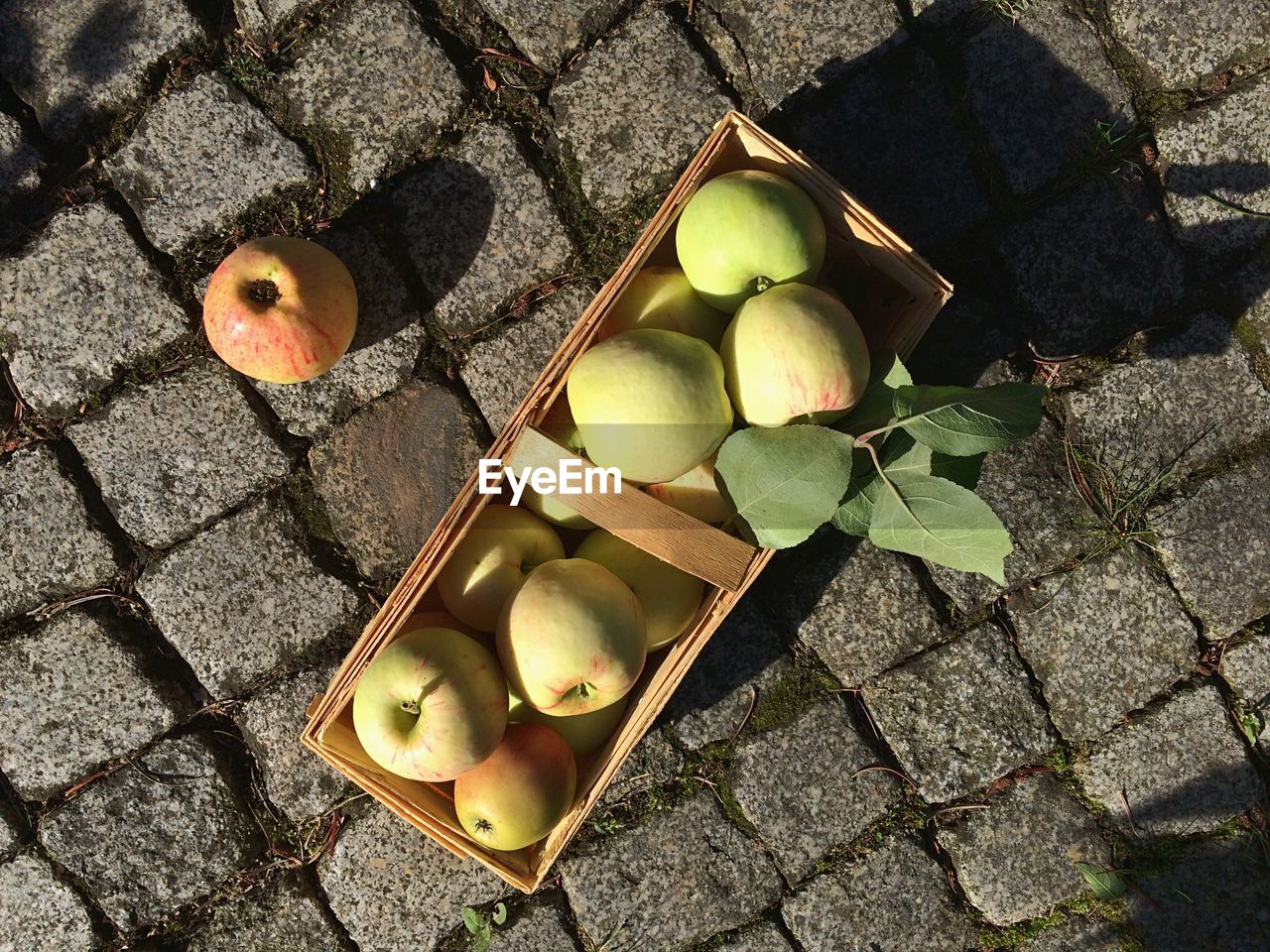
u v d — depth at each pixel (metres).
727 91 0.71
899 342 0.61
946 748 0.73
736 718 0.73
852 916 0.73
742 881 0.73
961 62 0.71
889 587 0.73
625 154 0.71
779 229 0.58
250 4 0.70
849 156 0.71
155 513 0.71
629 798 0.73
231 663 0.72
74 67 0.70
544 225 0.71
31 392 0.71
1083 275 0.72
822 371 0.57
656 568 0.63
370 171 0.71
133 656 0.72
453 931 0.73
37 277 0.70
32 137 0.70
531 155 0.71
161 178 0.70
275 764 0.72
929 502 0.57
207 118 0.70
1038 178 0.71
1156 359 0.72
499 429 0.72
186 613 0.72
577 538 0.67
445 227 0.71
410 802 0.62
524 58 0.71
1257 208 0.71
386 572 0.72
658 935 0.73
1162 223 0.72
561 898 0.73
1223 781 0.73
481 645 0.61
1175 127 0.71
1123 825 0.73
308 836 0.73
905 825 0.73
